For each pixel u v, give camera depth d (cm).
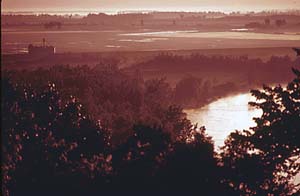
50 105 5012
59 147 4038
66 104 5197
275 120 4441
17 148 3622
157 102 9950
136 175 3725
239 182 4028
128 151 4069
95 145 4834
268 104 4531
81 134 4844
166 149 4131
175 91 14888
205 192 3781
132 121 6956
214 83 17600
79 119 5106
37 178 3544
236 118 13000
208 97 15588
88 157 4484
